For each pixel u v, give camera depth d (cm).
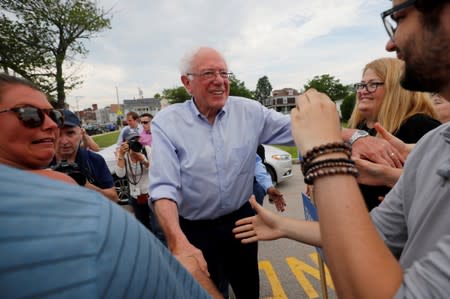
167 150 168
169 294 50
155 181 159
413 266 48
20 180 38
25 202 36
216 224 188
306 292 265
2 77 129
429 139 78
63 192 41
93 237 39
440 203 63
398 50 61
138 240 46
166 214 144
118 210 47
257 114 192
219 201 182
